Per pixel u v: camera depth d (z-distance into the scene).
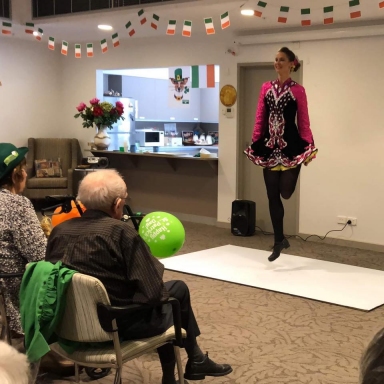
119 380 2.06
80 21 6.20
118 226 2.15
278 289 4.36
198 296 4.20
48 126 8.41
